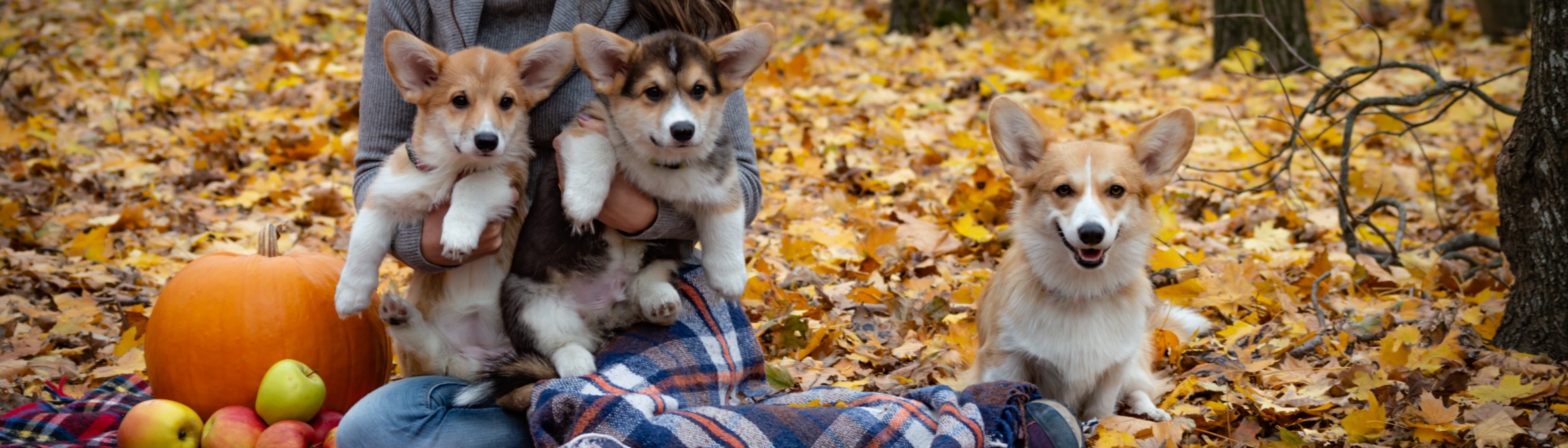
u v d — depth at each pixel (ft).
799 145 24.12
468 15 10.52
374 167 10.50
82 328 13.74
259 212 19.71
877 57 35.65
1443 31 38.34
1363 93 29.07
